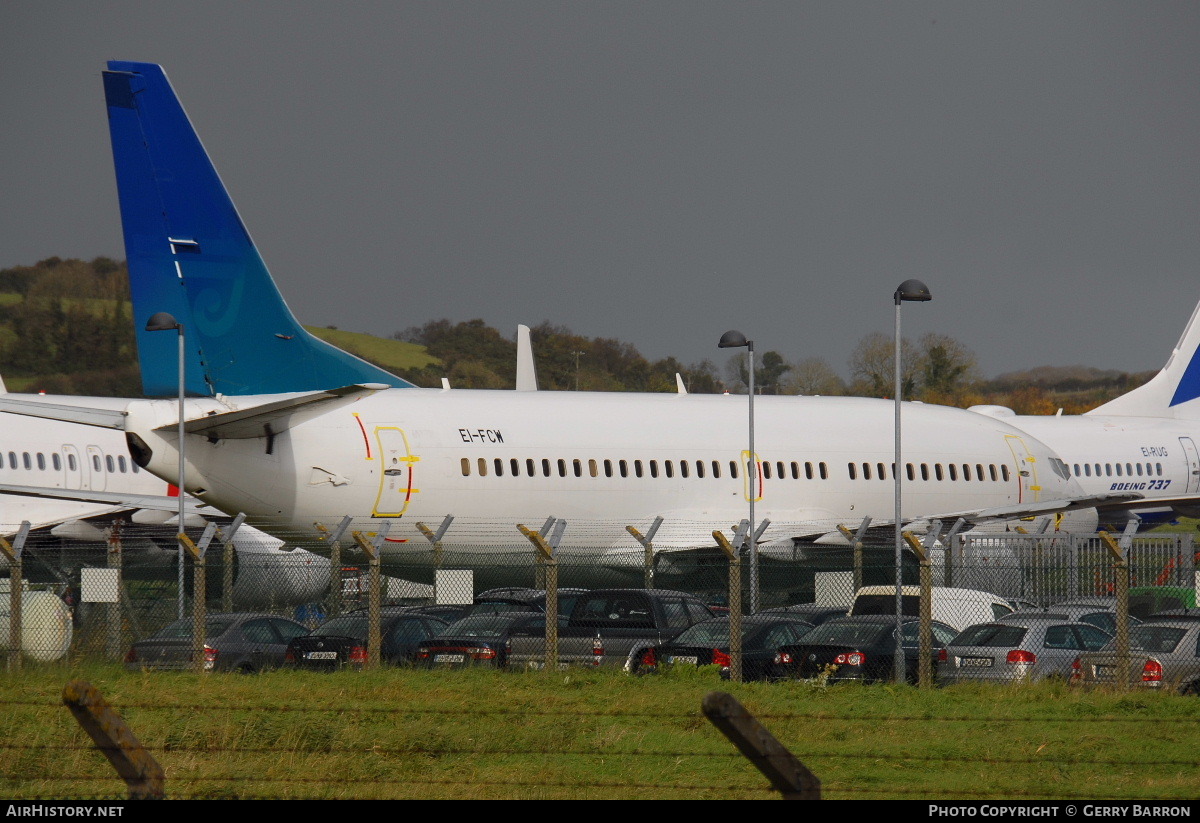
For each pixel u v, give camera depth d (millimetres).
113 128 123625
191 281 125688
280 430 123375
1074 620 87562
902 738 63000
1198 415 195375
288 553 131500
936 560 134000
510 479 132500
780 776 32312
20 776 52469
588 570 139500
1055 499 161750
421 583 137500
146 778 35188
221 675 83938
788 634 90250
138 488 139500
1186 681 78938
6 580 103938
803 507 146625
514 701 72562
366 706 69875
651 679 82000
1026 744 61219
